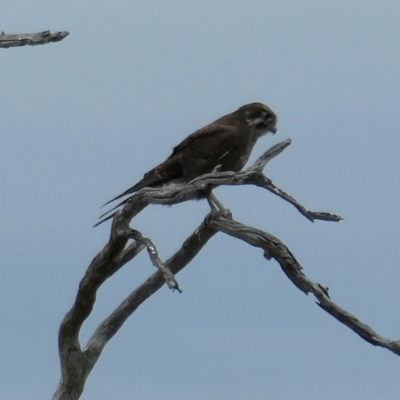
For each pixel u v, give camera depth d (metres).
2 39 12.25
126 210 13.37
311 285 12.37
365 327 12.20
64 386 14.81
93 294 14.16
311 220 12.39
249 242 13.00
